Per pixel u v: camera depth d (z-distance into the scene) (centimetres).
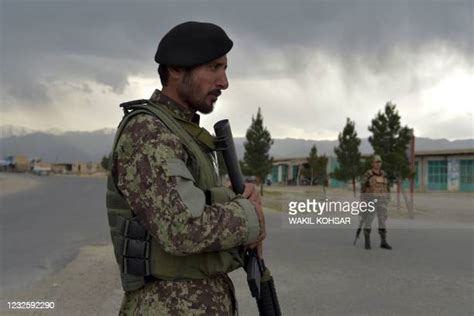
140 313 148
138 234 146
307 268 659
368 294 518
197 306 148
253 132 2969
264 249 800
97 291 528
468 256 730
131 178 143
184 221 135
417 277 602
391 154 1748
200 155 155
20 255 763
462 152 3353
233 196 159
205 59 152
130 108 157
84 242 909
